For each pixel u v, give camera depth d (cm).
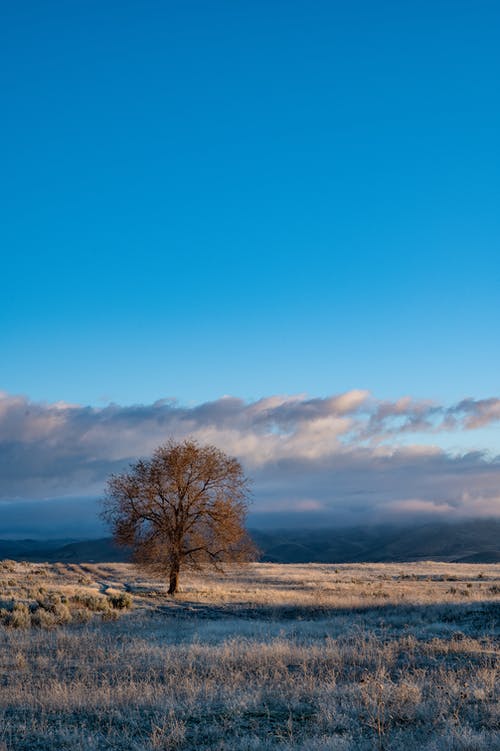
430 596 3728
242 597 3984
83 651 1936
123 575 6019
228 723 1041
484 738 876
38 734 995
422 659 1566
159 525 4419
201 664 1598
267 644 1916
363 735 961
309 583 5156
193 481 4447
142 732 1008
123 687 1324
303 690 1245
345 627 2330
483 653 1587
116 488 4453
